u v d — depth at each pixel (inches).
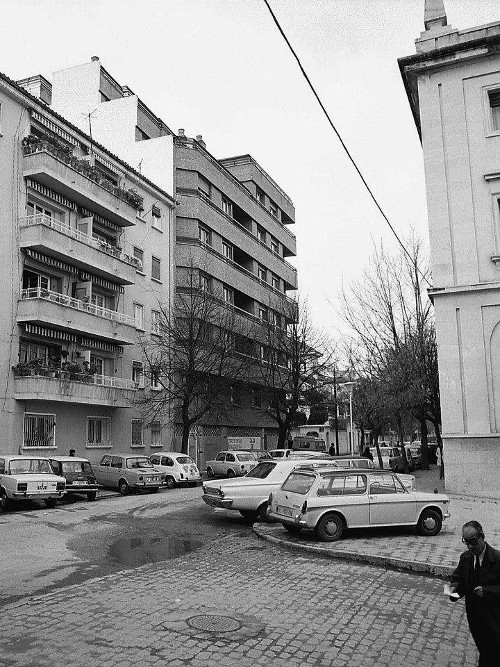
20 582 354.6
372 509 500.1
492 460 730.8
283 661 228.2
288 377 1616.6
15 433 968.9
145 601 307.1
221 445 1662.2
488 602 186.5
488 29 793.6
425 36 825.5
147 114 1662.2
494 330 750.5
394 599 319.0
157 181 1567.4
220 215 1739.7
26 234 1004.6
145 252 1403.8
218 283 1680.6
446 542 474.6
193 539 529.3
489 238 768.3
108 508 754.2
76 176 1104.2
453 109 809.5
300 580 362.9
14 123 1016.9
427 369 1063.0
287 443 1769.2
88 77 1590.8
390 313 1079.6
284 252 2429.9
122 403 1191.6
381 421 1486.2
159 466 1126.4
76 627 261.6
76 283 1143.0
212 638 250.5
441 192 797.9
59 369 1021.2
